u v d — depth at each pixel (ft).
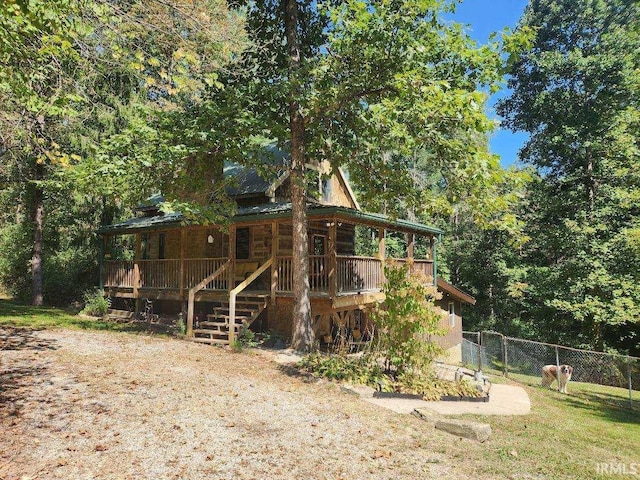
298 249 38.83
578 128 74.23
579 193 72.13
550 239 71.10
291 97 34.81
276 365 32.65
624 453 21.26
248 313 45.88
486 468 16.89
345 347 37.65
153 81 22.43
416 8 32.01
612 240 61.26
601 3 79.71
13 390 21.16
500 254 85.87
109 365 27.89
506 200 32.40
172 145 33.81
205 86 37.35
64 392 21.59
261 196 51.16
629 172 59.06
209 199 39.81
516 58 30.78
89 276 76.38
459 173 31.81
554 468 17.58
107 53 23.03
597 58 72.64
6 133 25.12
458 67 32.01
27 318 46.85
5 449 14.92
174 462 15.16
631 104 68.64
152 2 20.93
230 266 45.47
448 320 68.90
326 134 39.88
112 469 14.25
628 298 56.39
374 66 34.17
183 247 50.08
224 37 25.39
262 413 21.38
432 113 29.19
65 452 15.17
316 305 41.52
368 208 43.86
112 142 33.60
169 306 59.82
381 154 45.37
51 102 22.08
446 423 21.56
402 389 28.58
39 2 15.19
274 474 14.89
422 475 15.75
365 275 47.01
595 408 35.73
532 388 42.04
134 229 54.08
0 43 16.61
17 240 75.00
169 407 20.77
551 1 86.02
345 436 19.21
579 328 71.61
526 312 82.84
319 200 59.36
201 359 32.40
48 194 67.77
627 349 65.05
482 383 35.42
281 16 41.91
